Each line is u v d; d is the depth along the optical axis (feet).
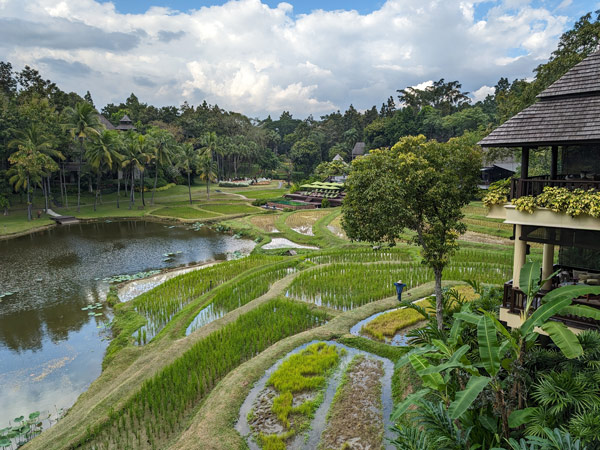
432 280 85.81
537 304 39.52
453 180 52.75
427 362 29.48
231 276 99.86
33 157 176.35
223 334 63.41
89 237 157.28
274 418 44.34
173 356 58.44
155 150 228.22
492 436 28.48
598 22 95.40
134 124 334.44
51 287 98.84
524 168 40.63
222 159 365.81
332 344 61.31
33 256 128.26
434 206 54.85
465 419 28.81
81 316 81.56
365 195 52.11
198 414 45.39
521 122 40.70
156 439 42.42
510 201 41.11
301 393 49.06
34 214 196.95
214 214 203.62
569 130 37.22
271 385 50.65
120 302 87.66
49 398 55.36
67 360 64.85
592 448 23.65
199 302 81.25
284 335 65.82
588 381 28.60
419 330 43.27
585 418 24.97
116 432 43.65
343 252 115.34
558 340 26.35
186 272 109.19
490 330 27.84
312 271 95.50
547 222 37.29
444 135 344.08
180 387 49.88
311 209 210.79
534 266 32.65
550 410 26.89
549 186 38.24
